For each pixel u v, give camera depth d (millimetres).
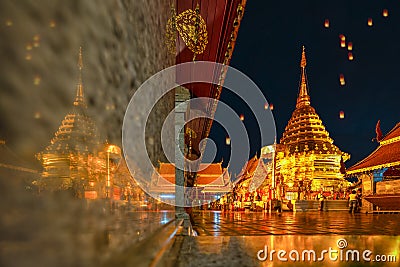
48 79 725
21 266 548
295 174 37344
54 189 757
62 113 820
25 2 629
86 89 1017
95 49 1081
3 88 550
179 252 2436
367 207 19438
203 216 13680
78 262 742
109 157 1314
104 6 1172
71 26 860
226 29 7066
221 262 2355
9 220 546
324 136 39406
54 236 671
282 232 5312
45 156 724
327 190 32688
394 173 20734
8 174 561
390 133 20797
